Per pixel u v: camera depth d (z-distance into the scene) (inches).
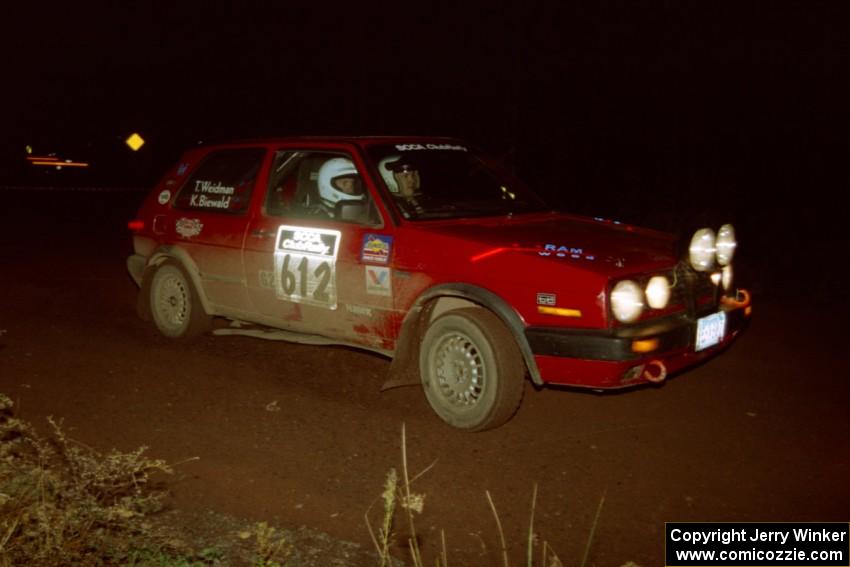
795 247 467.5
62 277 399.5
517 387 192.5
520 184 251.6
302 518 156.3
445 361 201.3
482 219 221.8
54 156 1074.1
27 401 218.4
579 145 773.3
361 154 223.6
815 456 186.9
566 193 675.4
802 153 717.3
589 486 171.8
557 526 155.3
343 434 198.5
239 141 259.4
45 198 868.6
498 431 201.0
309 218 229.6
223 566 134.3
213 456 184.9
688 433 199.8
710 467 181.0
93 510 133.3
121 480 160.7
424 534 151.6
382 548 144.9
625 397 224.1
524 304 188.9
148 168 1110.4
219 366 249.6
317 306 226.2
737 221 554.9
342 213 221.0
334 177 234.7
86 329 293.7
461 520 157.1
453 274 198.7
